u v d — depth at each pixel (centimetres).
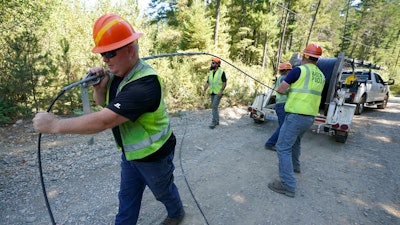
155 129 186
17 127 566
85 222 266
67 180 349
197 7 1683
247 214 296
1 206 282
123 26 153
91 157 430
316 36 3688
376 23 4338
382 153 534
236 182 372
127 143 184
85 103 171
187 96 934
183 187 348
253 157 474
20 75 599
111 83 188
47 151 445
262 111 682
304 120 333
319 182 388
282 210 309
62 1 1010
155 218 279
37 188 324
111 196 317
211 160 448
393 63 4722
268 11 2519
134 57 163
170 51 1891
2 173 355
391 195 357
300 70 334
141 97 154
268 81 1734
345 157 501
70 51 833
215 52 1694
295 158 410
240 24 2698
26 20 815
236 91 1039
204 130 632
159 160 199
